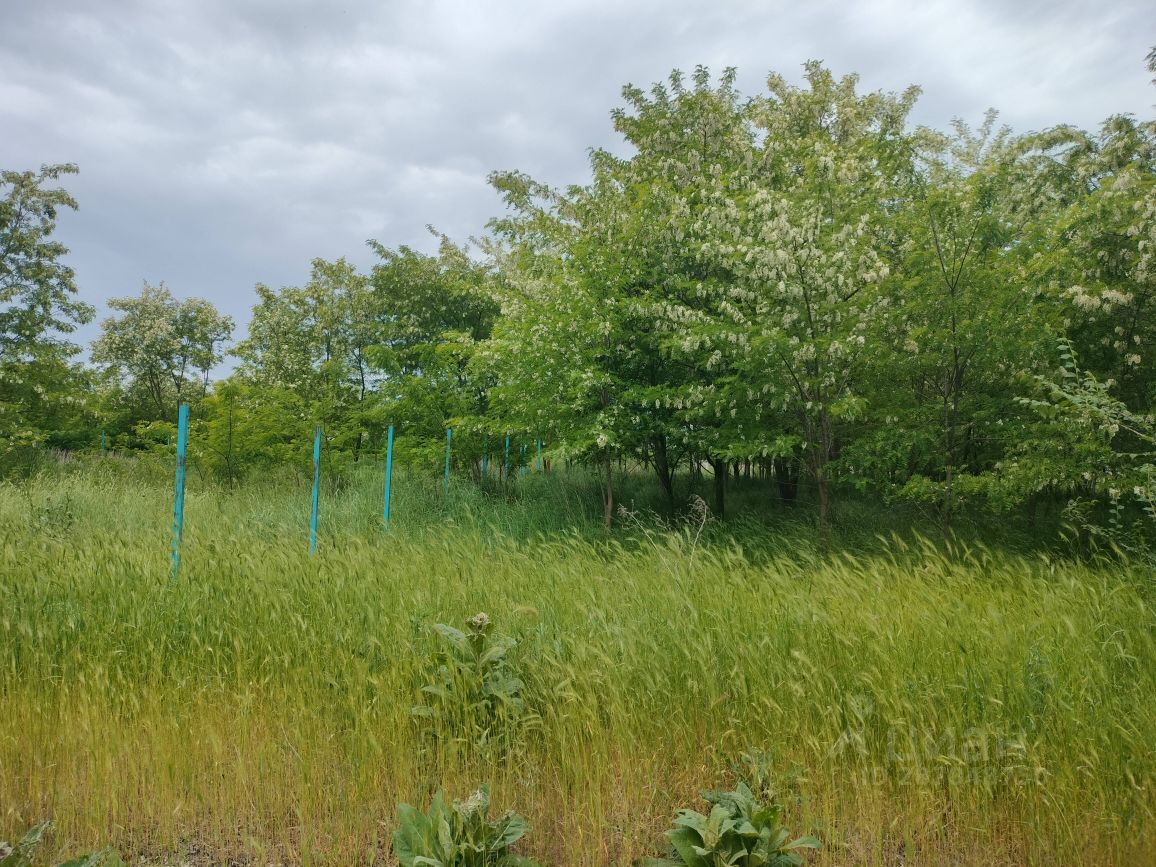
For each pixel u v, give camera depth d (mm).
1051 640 4051
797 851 2967
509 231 13852
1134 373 8258
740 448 8570
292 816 3182
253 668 4113
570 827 3014
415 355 16828
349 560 5418
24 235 21125
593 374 9195
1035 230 7973
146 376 29766
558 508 10672
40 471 14148
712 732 3484
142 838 3045
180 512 5949
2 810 3066
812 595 4734
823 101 12148
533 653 3988
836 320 8195
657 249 10266
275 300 19062
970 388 8484
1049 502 9367
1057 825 2883
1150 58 8758
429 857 2510
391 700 3553
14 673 3895
